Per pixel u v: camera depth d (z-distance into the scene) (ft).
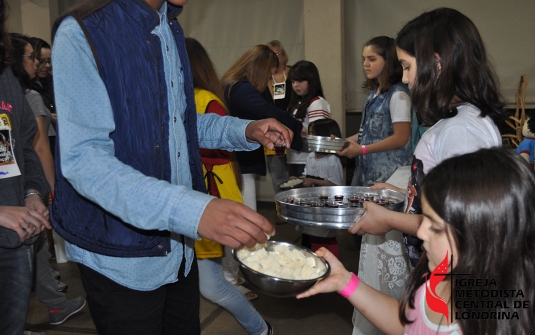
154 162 4.25
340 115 17.06
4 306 5.24
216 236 3.49
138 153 4.15
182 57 4.90
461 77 4.55
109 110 3.91
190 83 4.96
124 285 4.29
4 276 5.22
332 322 9.45
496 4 15.60
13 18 18.66
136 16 4.14
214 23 18.39
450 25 4.58
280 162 14.98
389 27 16.89
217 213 3.48
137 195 3.59
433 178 3.24
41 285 9.30
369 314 4.07
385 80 9.64
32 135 5.92
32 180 5.86
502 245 3.00
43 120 8.44
